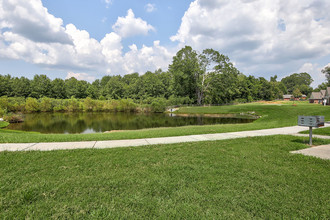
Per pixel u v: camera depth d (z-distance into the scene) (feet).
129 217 9.52
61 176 14.17
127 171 15.30
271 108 123.34
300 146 23.71
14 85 242.78
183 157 19.11
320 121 24.59
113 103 194.29
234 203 10.78
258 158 18.81
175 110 172.76
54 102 196.54
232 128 42.70
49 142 26.86
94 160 18.07
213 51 185.98
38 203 10.59
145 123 98.78
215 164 16.93
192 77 192.95
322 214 9.77
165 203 10.76
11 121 105.81
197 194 11.69
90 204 10.55
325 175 14.60
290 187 12.66
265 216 9.65
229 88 208.64
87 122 105.70
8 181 13.17
